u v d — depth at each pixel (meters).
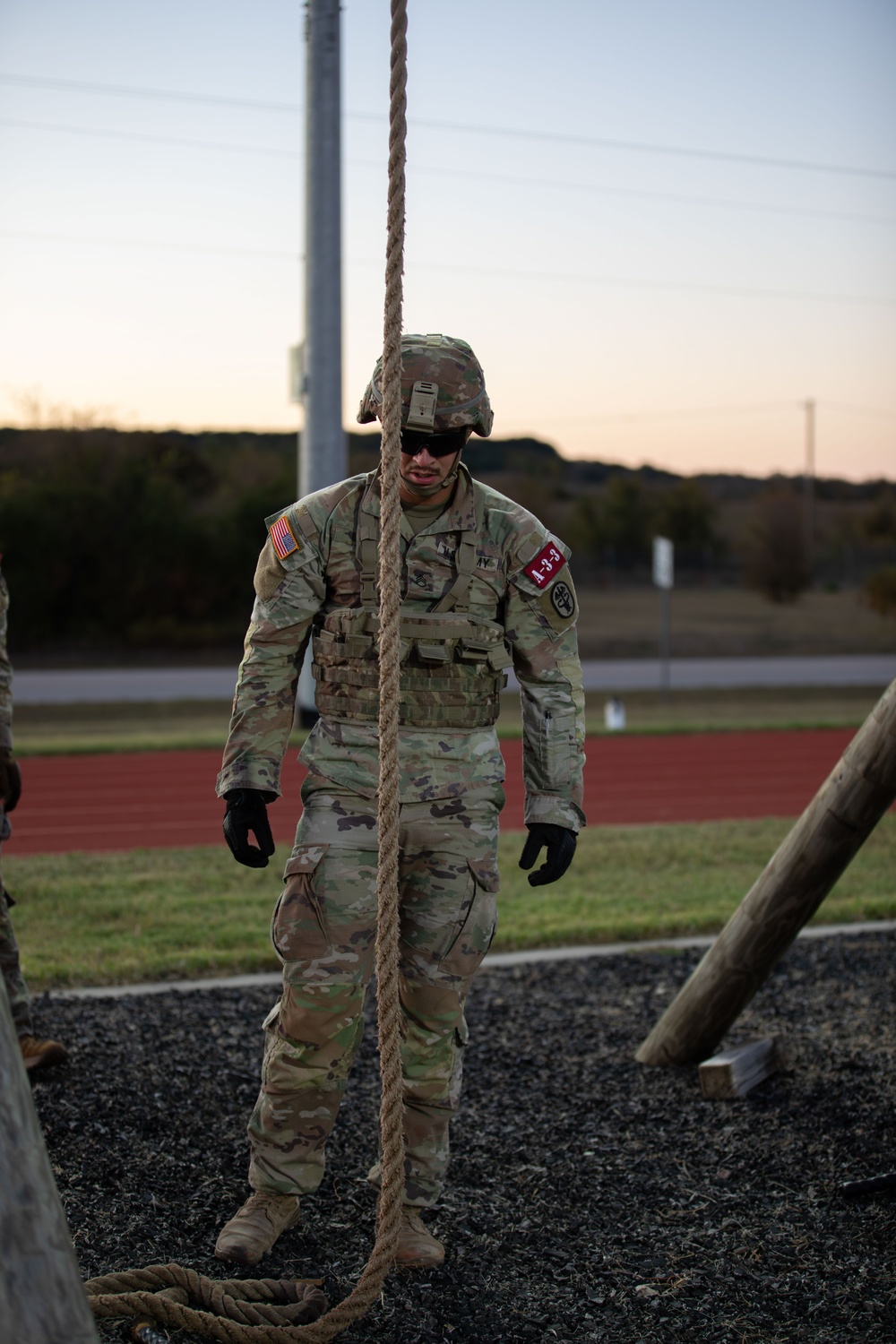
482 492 3.13
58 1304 1.43
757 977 4.40
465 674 3.04
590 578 60.22
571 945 6.43
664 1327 2.88
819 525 75.25
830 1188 3.62
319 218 16.34
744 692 26.36
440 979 3.02
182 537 41.72
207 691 27.00
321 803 3.02
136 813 11.88
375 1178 3.38
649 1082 4.46
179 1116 4.00
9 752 4.30
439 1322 2.87
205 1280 2.84
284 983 3.01
